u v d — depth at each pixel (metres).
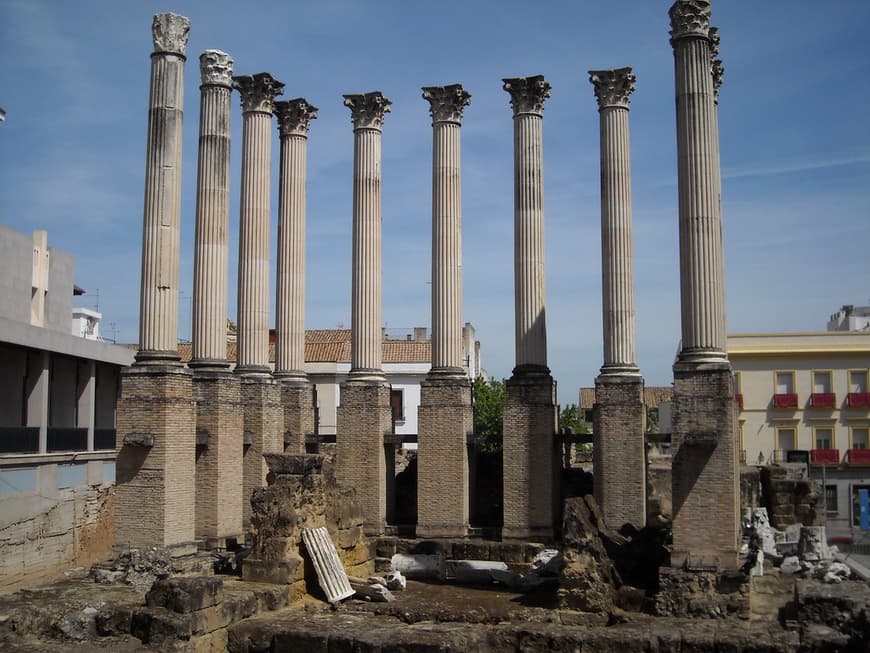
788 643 21.98
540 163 36.41
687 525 27.02
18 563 38.62
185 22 32.84
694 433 27.12
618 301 34.50
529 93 36.44
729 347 66.06
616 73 35.62
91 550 44.88
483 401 70.81
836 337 65.19
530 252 35.91
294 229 41.00
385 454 37.78
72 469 43.69
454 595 29.81
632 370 34.12
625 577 27.42
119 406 31.23
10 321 40.41
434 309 36.94
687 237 28.64
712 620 25.00
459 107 37.72
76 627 23.28
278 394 38.41
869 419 63.91
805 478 41.59
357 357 37.88
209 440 33.84
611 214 35.03
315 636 23.70
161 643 22.78
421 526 35.59
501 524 38.97
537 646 23.14
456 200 37.31
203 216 35.03
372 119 38.88
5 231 53.31
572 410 72.06
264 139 39.19
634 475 33.28
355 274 38.28
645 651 22.61
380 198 39.03
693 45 29.34
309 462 29.94
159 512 30.42
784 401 64.69
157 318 31.56
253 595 26.23
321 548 29.11
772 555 33.09
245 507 36.88
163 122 32.22
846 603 22.77
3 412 42.50
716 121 32.66
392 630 24.11
